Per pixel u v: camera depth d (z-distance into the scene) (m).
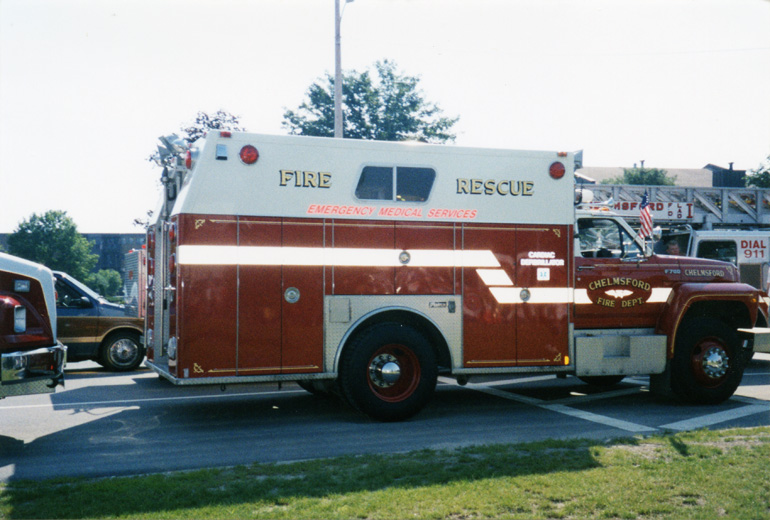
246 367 7.20
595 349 8.43
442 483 5.07
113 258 105.38
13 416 8.12
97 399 9.35
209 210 7.11
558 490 4.82
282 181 7.36
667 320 8.79
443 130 35.94
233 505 4.59
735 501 4.61
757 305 9.10
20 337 6.45
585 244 8.78
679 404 8.91
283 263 7.34
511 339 8.10
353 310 7.56
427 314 7.81
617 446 6.17
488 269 8.04
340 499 4.69
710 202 28.72
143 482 5.12
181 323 7.00
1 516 4.42
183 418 8.00
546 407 8.70
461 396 9.62
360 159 7.64
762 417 7.97
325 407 8.72
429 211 7.84
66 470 5.71
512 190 8.16
